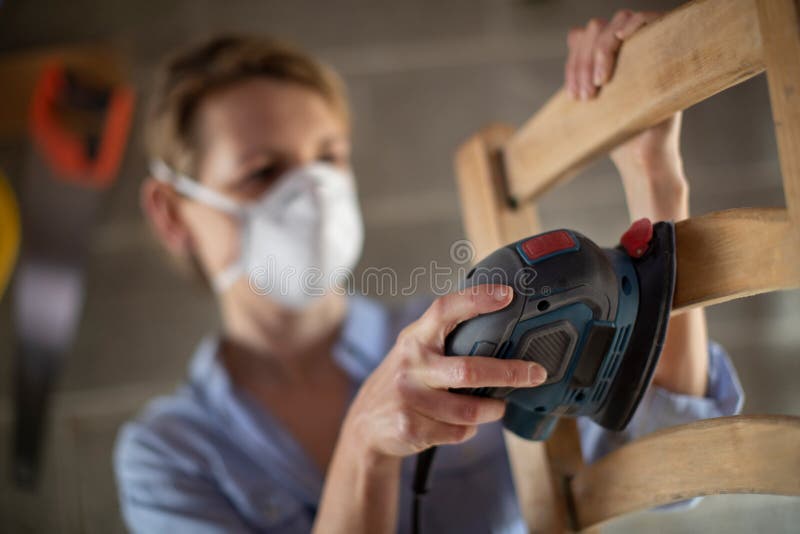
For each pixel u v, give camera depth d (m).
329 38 1.60
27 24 1.60
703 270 0.47
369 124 1.59
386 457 0.59
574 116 0.59
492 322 0.46
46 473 1.58
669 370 0.63
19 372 1.55
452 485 0.93
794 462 0.41
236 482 1.01
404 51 1.59
